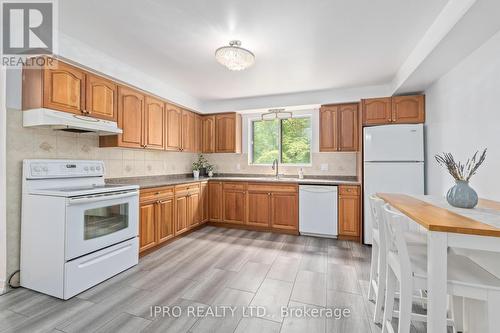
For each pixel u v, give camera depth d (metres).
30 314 1.78
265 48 2.53
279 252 3.08
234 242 3.46
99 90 2.64
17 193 2.16
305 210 3.77
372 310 1.88
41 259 2.07
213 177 4.75
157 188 3.12
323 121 3.91
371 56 2.71
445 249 1.12
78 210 2.07
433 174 2.96
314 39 2.34
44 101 2.13
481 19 1.65
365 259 2.87
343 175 4.18
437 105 2.83
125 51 2.63
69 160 2.52
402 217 1.28
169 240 3.41
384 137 3.26
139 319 1.74
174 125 3.87
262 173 4.68
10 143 2.12
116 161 3.21
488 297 1.10
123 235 2.51
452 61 2.31
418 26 2.11
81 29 2.21
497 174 1.81
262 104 4.32
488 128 1.92
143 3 1.83
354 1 1.79
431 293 1.13
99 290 2.13
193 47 2.53
